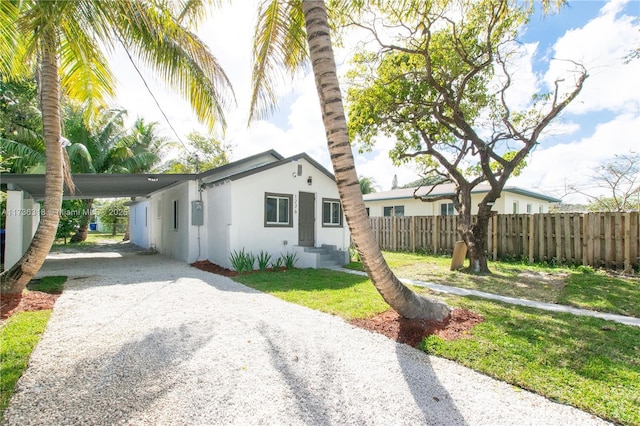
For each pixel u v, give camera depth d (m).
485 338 4.00
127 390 2.87
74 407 2.60
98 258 13.25
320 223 11.89
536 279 8.02
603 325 4.50
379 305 5.45
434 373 3.24
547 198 18.42
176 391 2.86
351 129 10.05
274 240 10.59
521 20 7.91
